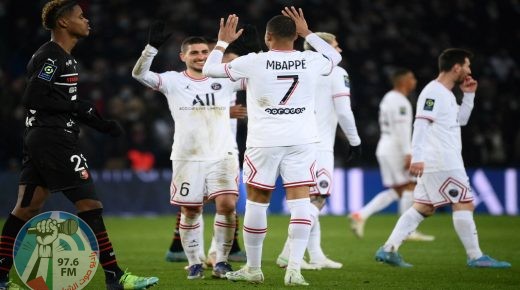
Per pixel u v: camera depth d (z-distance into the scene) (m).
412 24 77.94
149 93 65.88
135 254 33.22
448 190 28.75
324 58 23.58
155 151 61.66
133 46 71.19
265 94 22.92
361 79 70.88
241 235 40.94
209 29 72.25
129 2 74.62
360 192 55.94
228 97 25.78
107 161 60.03
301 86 23.02
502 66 75.06
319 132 28.38
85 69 69.81
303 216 23.20
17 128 60.75
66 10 21.75
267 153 22.94
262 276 23.88
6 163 60.19
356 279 25.56
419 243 37.62
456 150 28.80
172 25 72.00
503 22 80.12
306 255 33.03
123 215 55.44
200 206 25.44
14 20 73.00
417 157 28.53
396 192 41.09
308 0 75.50
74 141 21.39
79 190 21.28
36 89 20.84
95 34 71.44
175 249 30.47
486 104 68.31
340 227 46.03
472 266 28.77
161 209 56.00
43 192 22.03
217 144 25.41
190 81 25.45
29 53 70.50
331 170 28.45
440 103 28.58
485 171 55.78
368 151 65.19
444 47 76.88
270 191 23.45
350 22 75.19
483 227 45.28
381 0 79.06
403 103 40.94
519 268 28.41
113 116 62.97
